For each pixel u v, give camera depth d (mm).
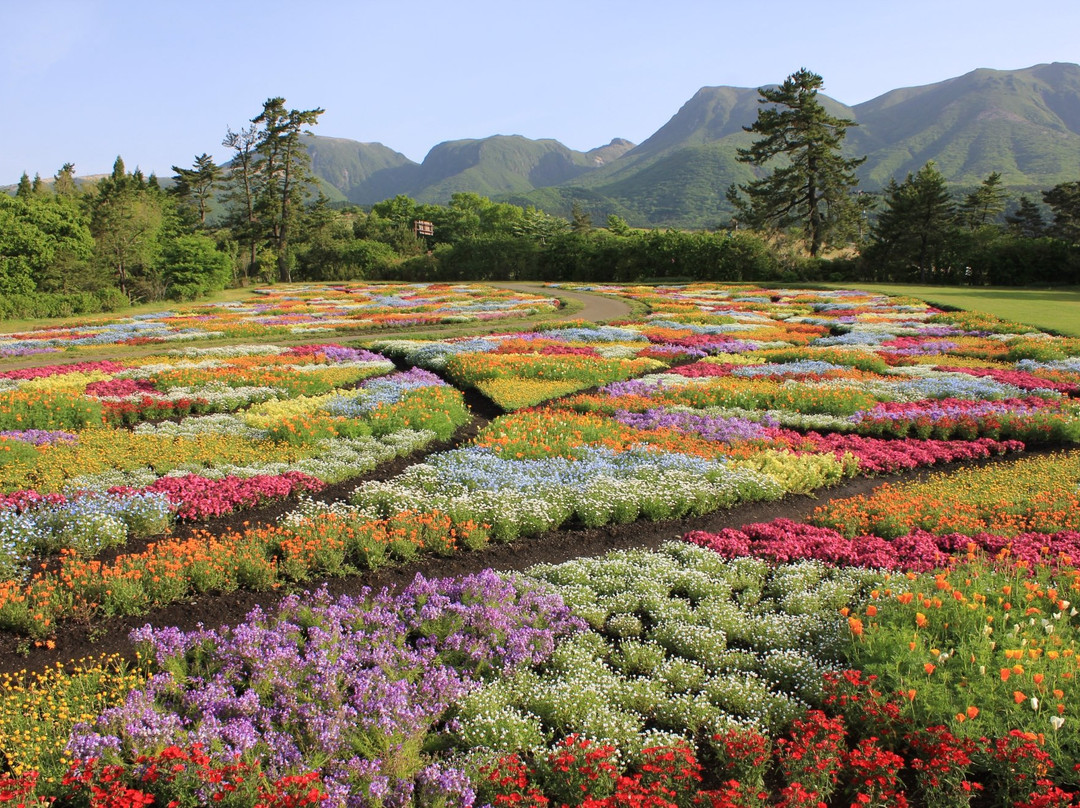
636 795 4887
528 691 6742
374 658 7098
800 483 12766
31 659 7348
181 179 90188
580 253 84188
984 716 5664
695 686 6988
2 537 9281
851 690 6242
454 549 10188
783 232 77188
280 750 5746
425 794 5340
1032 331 30516
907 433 16250
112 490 11492
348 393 19797
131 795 4766
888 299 46406
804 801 4871
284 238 86188
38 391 16969
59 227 52125
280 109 81812
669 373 22875
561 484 12234
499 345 28344
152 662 7227
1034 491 11820
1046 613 7285
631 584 8945
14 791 4801
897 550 9758
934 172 63031
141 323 39531
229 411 18484
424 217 132750
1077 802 4988
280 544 9633
